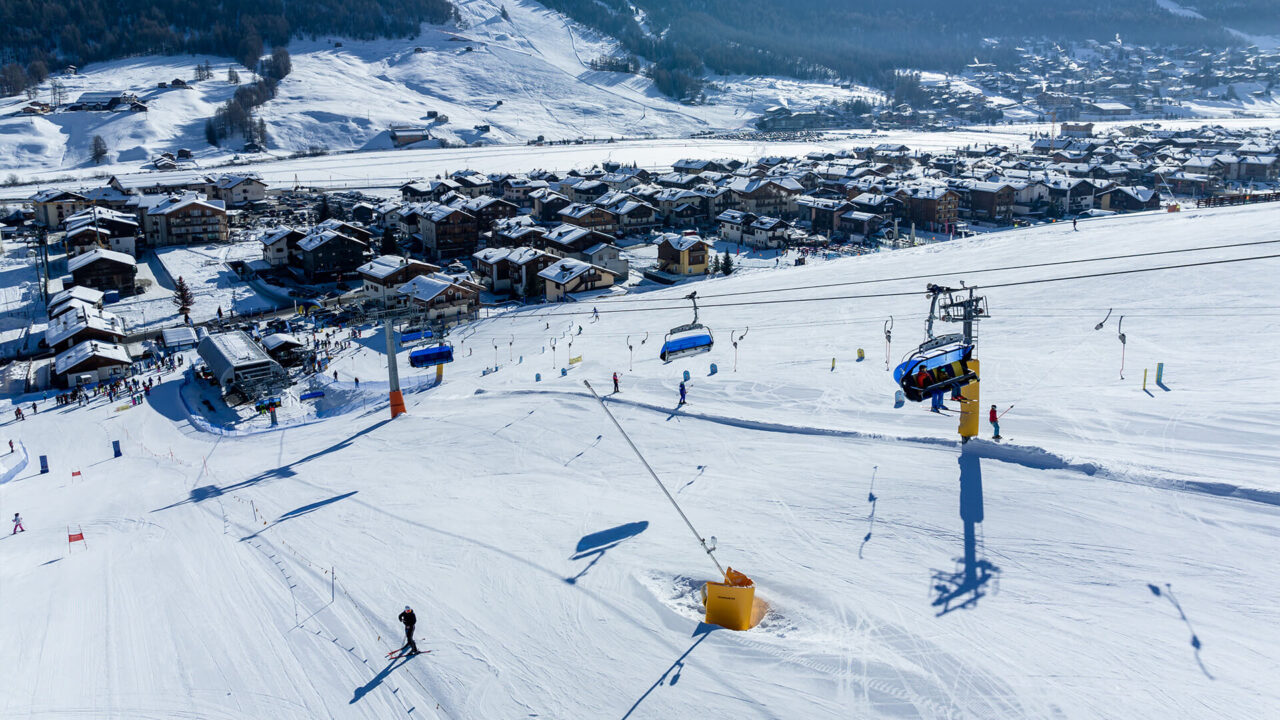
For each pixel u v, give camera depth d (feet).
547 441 117.91
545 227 347.36
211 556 92.63
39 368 200.75
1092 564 69.72
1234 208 246.88
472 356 188.65
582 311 223.30
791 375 133.39
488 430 126.31
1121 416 96.68
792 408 116.47
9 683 69.92
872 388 121.29
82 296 242.17
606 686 63.26
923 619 66.08
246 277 291.79
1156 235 211.41
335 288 275.59
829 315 178.81
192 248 339.36
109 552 96.63
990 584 69.41
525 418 129.29
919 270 217.77
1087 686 56.75
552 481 103.45
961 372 79.56
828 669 61.93
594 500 95.96
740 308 200.13
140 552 95.76
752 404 120.67
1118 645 60.29
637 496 95.40
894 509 83.10
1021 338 138.10
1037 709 55.31
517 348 189.78
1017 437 93.91
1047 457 86.89
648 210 372.38
